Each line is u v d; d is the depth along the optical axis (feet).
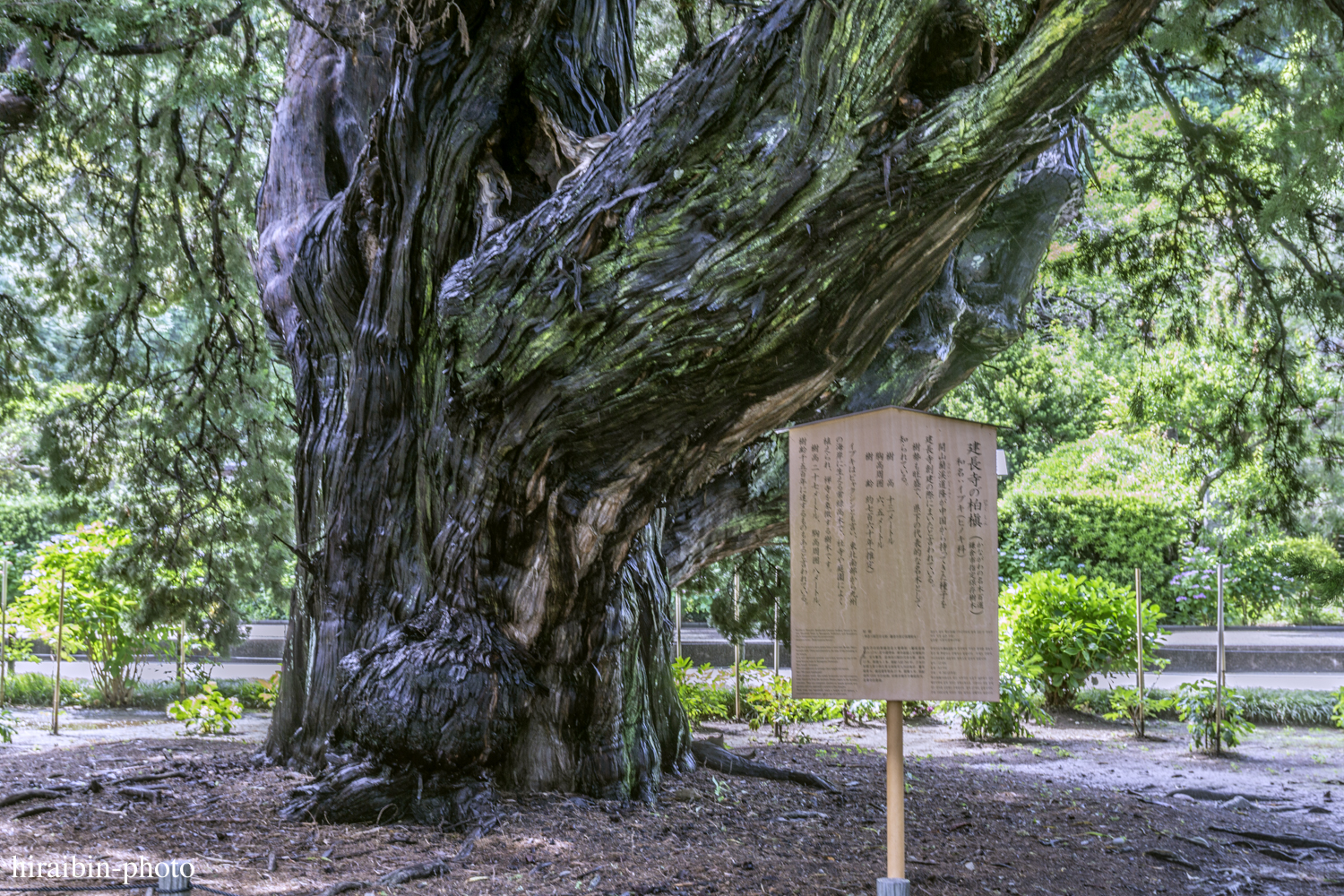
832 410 24.94
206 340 36.68
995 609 13.88
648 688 22.86
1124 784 26.05
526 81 19.67
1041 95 13.17
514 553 19.01
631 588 21.62
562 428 17.51
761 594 34.83
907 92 14.06
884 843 18.44
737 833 18.71
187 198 37.11
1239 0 20.22
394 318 20.62
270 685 39.99
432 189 19.35
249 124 36.81
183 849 16.84
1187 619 55.93
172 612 36.58
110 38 21.44
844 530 14.15
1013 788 24.58
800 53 14.46
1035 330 51.39
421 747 18.53
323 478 23.18
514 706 19.11
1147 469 60.95
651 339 15.88
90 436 36.01
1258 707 37.73
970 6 13.46
